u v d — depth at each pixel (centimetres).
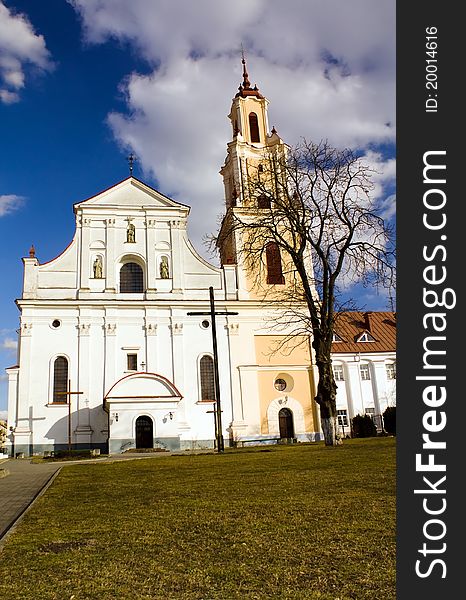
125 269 4853
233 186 5234
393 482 1140
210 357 4694
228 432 4531
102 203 4900
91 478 1611
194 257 4928
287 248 3008
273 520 853
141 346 4594
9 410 4278
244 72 5706
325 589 565
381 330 6044
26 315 4475
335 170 2977
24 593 573
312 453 2084
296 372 4831
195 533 799
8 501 1218
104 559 688
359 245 2925
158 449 4078
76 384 4397
